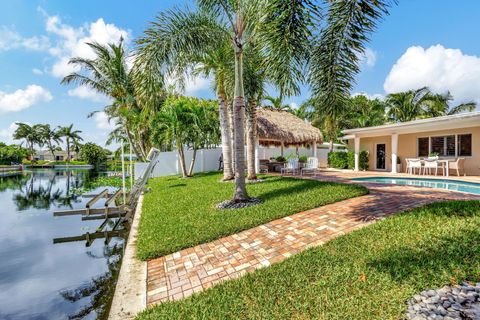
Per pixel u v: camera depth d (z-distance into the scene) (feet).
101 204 39.04
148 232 17.29
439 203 17.75
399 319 7.56
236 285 10.08
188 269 12.29
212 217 19.16
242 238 15.40
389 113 72.79
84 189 55.57
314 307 8.41
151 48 20.84
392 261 10.63
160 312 8.87
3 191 58.18
